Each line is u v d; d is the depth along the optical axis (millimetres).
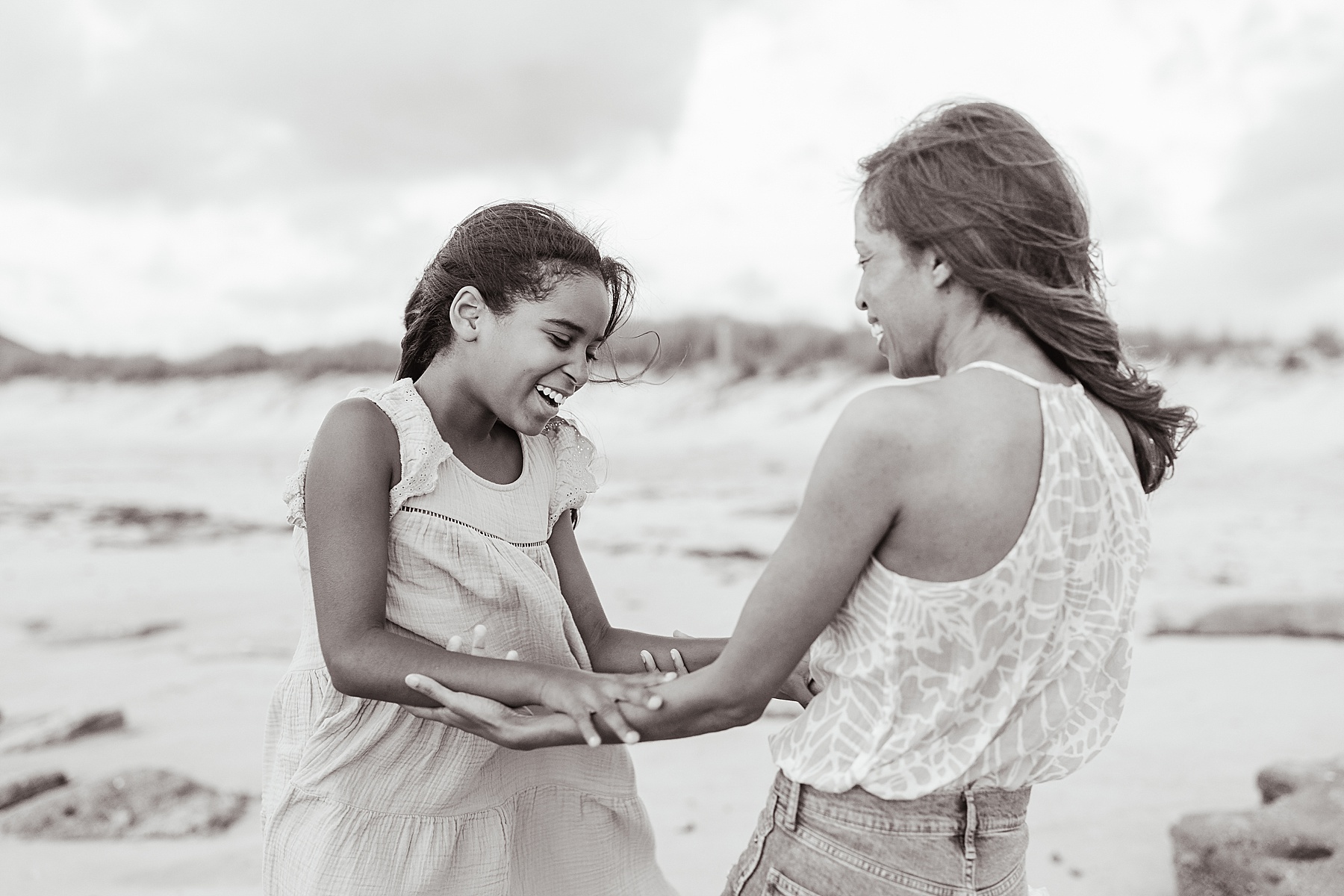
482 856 2213
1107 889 3385
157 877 3557
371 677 1965
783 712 5398
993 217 1543
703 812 4137
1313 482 13281
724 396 25250
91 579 9664
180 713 5535
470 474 2193
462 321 2131
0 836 3887
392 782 2141
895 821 1576
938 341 1627
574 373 2137
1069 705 1579
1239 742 4715
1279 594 6945
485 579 2166
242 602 8570
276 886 2188
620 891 2420
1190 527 10695
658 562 9484
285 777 2188
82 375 41531
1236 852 3117
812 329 27297
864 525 1511
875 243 1640
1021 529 1492
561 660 2320
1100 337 1572
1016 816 1635
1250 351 20703
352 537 2018
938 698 1533
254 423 35781
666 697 1713
